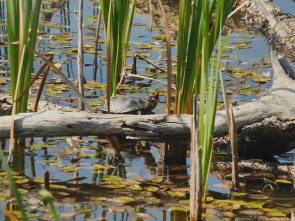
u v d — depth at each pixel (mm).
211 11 8586
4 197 7516
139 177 8516
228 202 7719
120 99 10336
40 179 8180
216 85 7184
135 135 8875
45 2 18000
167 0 18625
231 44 15391
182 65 8914
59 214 7168
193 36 8805
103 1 9969
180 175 8672
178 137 8875
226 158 9438
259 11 17359
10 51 9055
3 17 16406
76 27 15906
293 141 9344
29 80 9266
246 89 12062
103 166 8797
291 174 8930
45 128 8789
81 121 8805
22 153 9195
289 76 9633
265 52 14797
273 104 9117
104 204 7547
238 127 9086
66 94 11570
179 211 7418
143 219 7152
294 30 16109
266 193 8203
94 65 13250
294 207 7707
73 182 8219
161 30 16031
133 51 14250
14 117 8828
